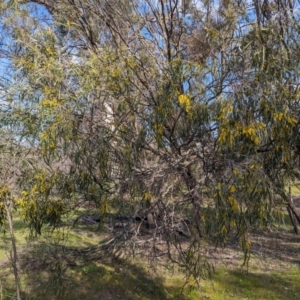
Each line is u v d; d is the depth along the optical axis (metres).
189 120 3.86
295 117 3.66
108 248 5.64
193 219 4.31
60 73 3.78
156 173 4.41
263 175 3.44
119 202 4.39
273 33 3.83
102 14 5.42
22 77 3.88
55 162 4.16
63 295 6.03
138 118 4.08
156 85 4.11
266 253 8.20
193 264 4.75
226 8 4.82
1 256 6.48
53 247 5.65
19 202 4.17
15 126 3.84
